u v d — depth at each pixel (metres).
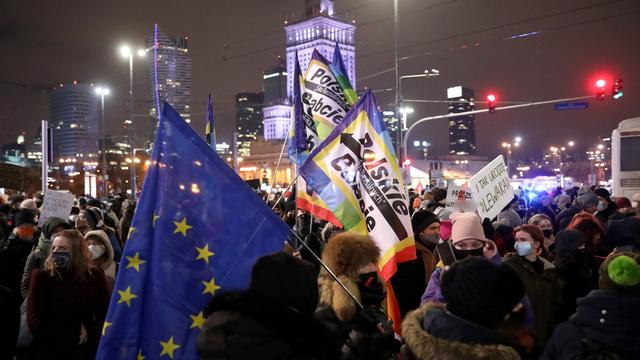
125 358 2.91
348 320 3.78
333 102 8.32
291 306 2.41
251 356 2.28
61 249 5.08
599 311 3.18
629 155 21.34
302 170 5.54
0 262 7.39
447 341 2.57
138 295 2.95
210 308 2.47
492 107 26.62
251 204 3.19
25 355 5.34
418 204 12.14
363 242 4.14
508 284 2.63
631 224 6.55
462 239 4.84
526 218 14.23
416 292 5.86
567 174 107.12
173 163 3.10
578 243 5.59
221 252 3.10
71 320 5.04
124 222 10.98
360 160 5.45
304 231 8.94
